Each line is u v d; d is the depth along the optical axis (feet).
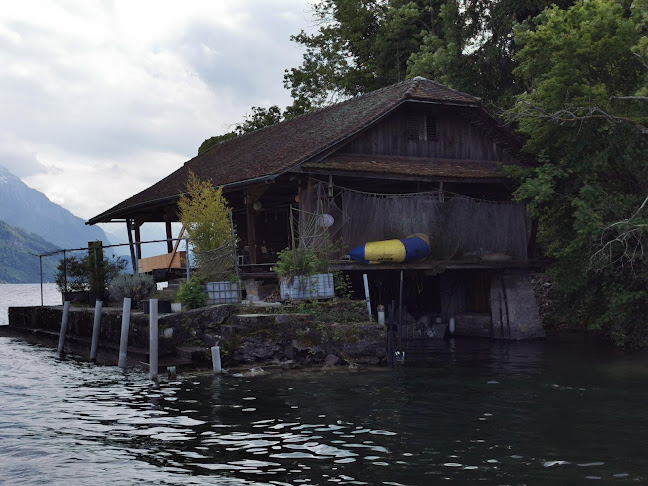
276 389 51.01
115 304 85.15
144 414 43.55
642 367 60.70
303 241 70.23
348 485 28.53
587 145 78.18
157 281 83.97
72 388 54.70
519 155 90.27
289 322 62.28
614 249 75.77
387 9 138.00
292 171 72.84
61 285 95.50
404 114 84.48
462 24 117.50
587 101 74.08
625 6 82.38
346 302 66.33
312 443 35.24
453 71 112.78
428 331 89.30
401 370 59.82
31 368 67.87
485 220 81.56
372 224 75.00
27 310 107.65
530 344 79.97
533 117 79.51
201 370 59.57
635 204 76.38
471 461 31.68
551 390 49.65
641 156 77.36
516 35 82.38
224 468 31.30
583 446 34.14
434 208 78.23
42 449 35.58
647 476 29.35
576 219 81.51
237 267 68.44
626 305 75.66
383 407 43.98
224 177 84.02
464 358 67.77
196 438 36.88
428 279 96.22
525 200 84.69
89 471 31.50
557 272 86.94
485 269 89.51
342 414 42.04
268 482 29.17
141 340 65.62
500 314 85.92
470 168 85.61
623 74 78.23
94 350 72.08
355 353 63.16
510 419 40.29
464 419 40.34
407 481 28.91
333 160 77.10
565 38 74.33
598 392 48.73
